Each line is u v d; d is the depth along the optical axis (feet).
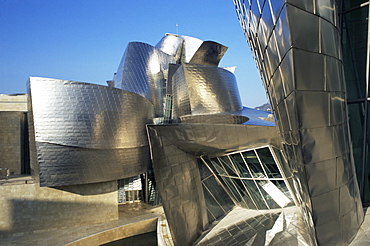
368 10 28.04
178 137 50.11
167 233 72.23
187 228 53.62
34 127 75.77
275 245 41.22
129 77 152.05
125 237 85.56
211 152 54.39
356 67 29.55
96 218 87.20
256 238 46.52
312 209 22.62
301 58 19.61
